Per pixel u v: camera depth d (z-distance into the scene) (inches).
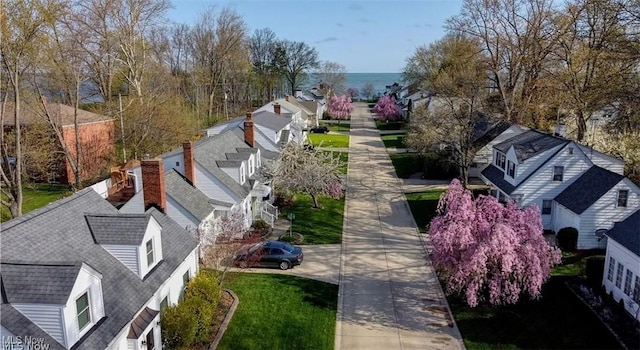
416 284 903.7
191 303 690.2
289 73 4515.3
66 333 456.1
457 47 2341.3
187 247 770.2
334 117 3779.5
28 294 450.6
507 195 1196.5
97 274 507.5
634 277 737.0
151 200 861.2
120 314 543.2
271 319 761.0
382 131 3080.7
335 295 857.5
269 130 1699.1
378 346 690.8
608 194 1005.2
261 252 975.0
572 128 1712.6
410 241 1138.0
